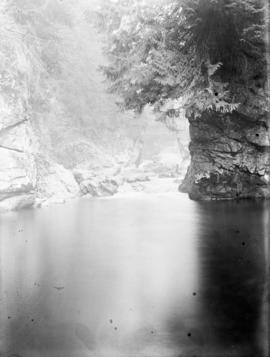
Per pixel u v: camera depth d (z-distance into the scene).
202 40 10.05
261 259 4.46
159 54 9.69
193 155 12.43
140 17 9.79
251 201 10.02
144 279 3.93
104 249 5.26
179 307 3.20
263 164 11.37
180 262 4.49
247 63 10.58
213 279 3.84
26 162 10.30
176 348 2.65
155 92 10.21
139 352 2.64
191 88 9.91
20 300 3.48
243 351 2.59
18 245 5.60
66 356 2.56
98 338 2.80
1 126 10.23
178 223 6.98
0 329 2.91
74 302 3.38
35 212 8.78
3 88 10.49
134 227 6.81
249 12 9.33
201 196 11.37
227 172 11.52
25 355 2.62
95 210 8.88
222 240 5.50
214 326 2.89
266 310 3.11
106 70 10.38
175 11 9.74
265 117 11.23
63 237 6.20
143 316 3.06
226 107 10.05
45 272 4.32
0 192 9.16
